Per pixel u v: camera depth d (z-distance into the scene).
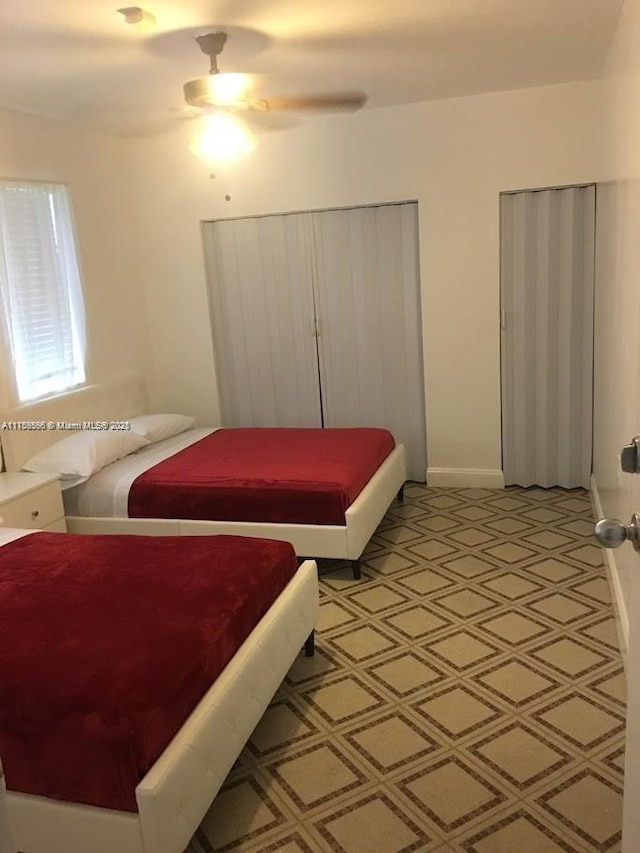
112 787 1.83
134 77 3.59
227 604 2.40
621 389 2.92
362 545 3.72
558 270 4.67
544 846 2.04
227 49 3.26
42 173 4.32
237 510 3.76
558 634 3.12
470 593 3.53
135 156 5.17
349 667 2.97
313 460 4.02
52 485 3.79
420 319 5.00
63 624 2.28
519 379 4.88
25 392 4.20
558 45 3.52
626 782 1.45
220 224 5.21
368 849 2.07
